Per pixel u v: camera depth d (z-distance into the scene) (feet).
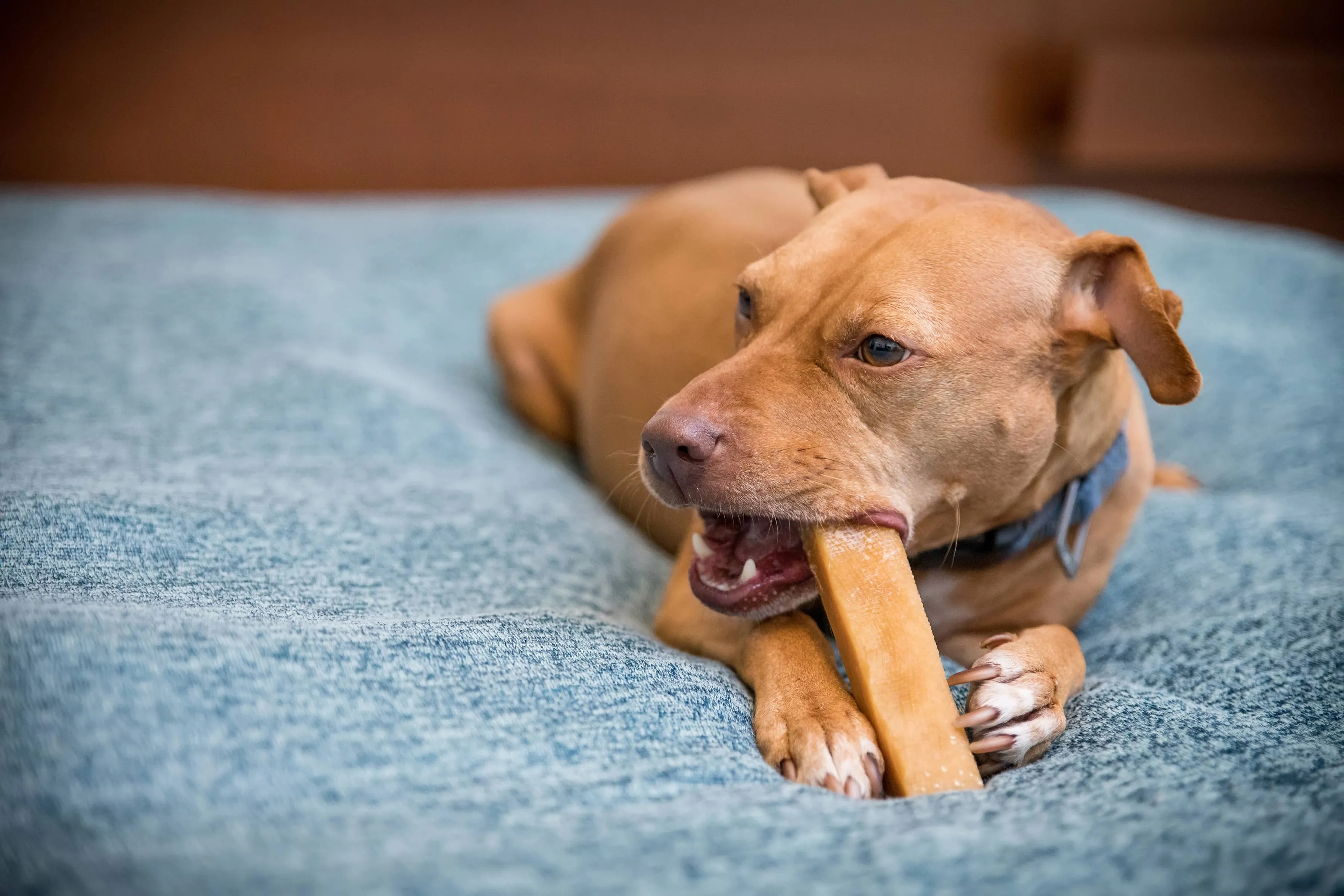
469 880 3.40
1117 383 6.23
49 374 8.66
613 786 4.22
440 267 12.66
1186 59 16.38
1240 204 17.30
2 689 3.95
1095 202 13.85
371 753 4.12
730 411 5.44
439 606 5.95
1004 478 5.80
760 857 3.69
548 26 15.99
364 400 8.95
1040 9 16.61
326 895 3.25
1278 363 10.52
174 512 6.34
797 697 5.13
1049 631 5.88
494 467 8.52
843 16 16.43
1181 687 5.71
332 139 15.90
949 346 5.50
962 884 3.57
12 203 12.80
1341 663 5.69
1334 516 7.87
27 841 3.40
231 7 15.35
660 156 16.55
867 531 5.44
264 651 4.55
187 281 10.91
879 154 16.87
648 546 7.96
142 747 3.83
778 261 6.09
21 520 5.88
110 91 15.29
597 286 9.69
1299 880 3.67
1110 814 4.11
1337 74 16.51
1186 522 7.97
